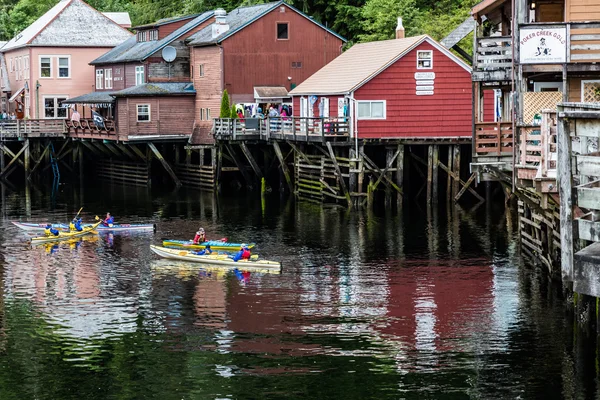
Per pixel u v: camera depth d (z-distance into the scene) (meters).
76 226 54.53
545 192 32.97
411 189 69.81
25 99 104.50
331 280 41.81
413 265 44.53
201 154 77.94
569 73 41.09
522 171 35.59
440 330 34.00
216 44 77.81
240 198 71.06
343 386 28.98
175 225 57.97
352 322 35.22
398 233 52.97
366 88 62.72
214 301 38.53
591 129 24.88
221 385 29.28
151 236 54.16
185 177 81.62
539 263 43.44
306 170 68.25
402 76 62.97
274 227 56.16
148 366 31.00
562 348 31.69
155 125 80.62
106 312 37.12
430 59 63.12
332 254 47.56
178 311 37.12
